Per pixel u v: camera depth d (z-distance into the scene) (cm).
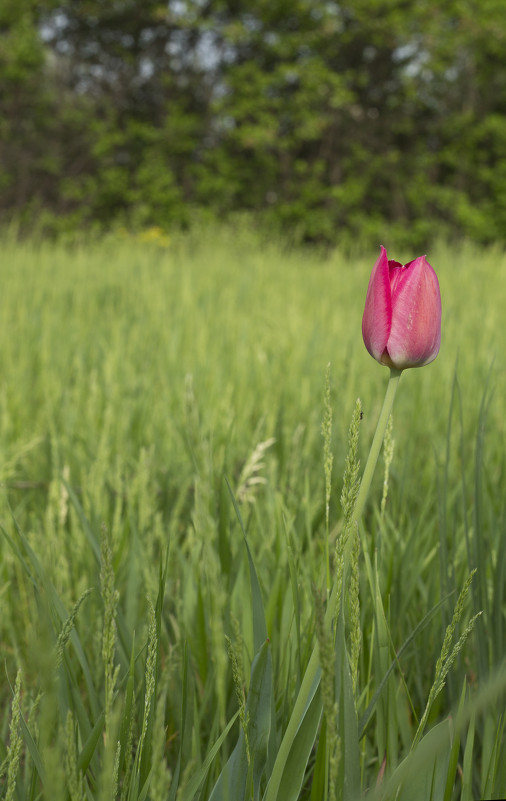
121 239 1242
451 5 1648
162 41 1719
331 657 65
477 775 117
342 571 78
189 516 204
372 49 1730
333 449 223
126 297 596
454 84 1784
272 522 163
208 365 345
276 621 141
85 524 149
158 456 249
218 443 229
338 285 702
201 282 691
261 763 87
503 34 1633
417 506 213
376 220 1714
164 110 1759
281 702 118
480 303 561
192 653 143
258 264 832
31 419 289
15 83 1673
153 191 1631
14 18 1669
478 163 1788
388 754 104
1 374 343
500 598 126
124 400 289
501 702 106
